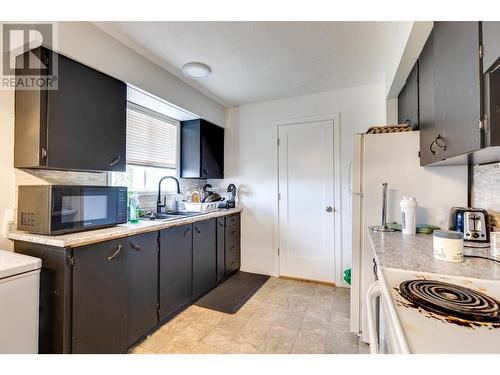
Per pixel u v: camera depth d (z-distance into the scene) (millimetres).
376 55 2125
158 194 2621
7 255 1281
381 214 1815
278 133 3182
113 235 1538
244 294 2629
